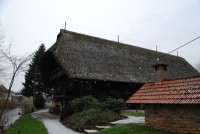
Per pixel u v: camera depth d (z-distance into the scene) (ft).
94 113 60.59
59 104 100.53
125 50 120.67
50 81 113.60
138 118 64.49
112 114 63.10
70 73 80.12
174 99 37.52
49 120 76.69
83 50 99.19
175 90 40.11
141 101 44.73
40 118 83.71
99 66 94.32
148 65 119.44
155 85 46.73
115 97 97.25
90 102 69.26
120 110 70.49
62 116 71.41
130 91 103.19
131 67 107.96
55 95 106.22
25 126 65.62
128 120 59.62
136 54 123.44
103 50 108.27
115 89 98.27
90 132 48.16
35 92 176.04
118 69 100.07
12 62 82.69
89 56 97.35
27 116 96.02
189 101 34.32
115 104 70.13
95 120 56.08
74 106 69.56
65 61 85.81
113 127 47.26
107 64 99.04
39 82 174.50
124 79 94.89
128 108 98.43
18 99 261.24
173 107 39.55
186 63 151.33
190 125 36.17
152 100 42.14
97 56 100.78
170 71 125.90
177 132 38.42
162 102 38.99
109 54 107.96
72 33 106.01
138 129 42.68
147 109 45.80
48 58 99.04
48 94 184.75
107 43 115.96
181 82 41.09
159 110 42.63
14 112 152.35
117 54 112.27
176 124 38.73
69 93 86.74
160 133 38.34
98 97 90.84
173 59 144.97
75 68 84.69
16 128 65.98
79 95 87.81
